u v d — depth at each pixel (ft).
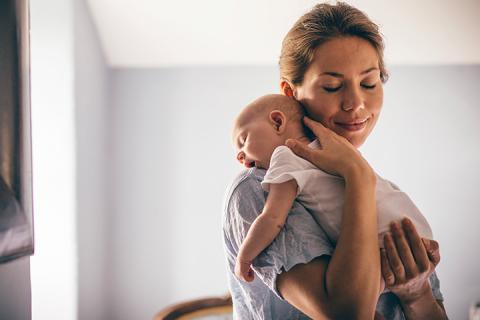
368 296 2.51
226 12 10.11
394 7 9.74
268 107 3.26
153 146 11.43
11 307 2.81
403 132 11.05
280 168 2.81
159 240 11.37
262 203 2.85
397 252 2.77
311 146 3.02
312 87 3.00
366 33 2.97
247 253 2.68
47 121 9.54
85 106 10.09
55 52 9.48
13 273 2.84
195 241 11.32
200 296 11.28
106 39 10.90
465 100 11.02
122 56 11.25
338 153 2.79
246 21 10.27
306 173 2.78
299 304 2.64
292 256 2.62
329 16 2.99
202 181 11.34
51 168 9.53
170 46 10.96
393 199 3.00
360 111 2.96
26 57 3.00
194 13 10.19
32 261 9.48
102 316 11.12
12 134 2.79
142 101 11.45
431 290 3.05
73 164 9.52
